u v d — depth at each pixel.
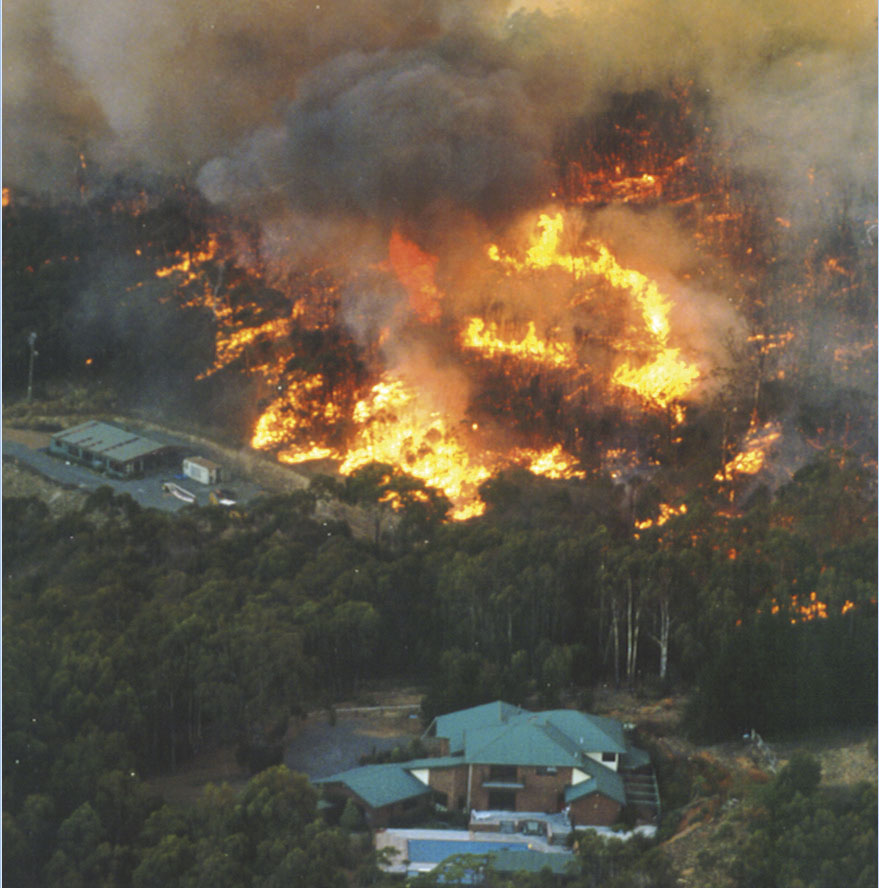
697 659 133.50
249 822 104.12
